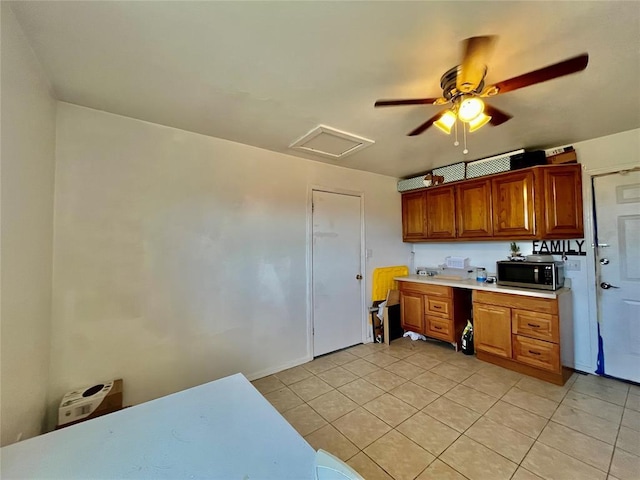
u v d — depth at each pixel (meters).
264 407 1.20
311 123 2.26
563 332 2.63
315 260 3.30
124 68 1.54
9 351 1.24
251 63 1.51
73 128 1.92
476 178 3.34
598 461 1.67
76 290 1.92
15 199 1.28
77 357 1.92
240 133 2.47
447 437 1.90
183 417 1.12
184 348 2.38
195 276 2.44
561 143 2.82
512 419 2.07
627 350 2.60
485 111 1.72
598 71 1.60
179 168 2.37
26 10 1.15
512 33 1.30
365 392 2.49
